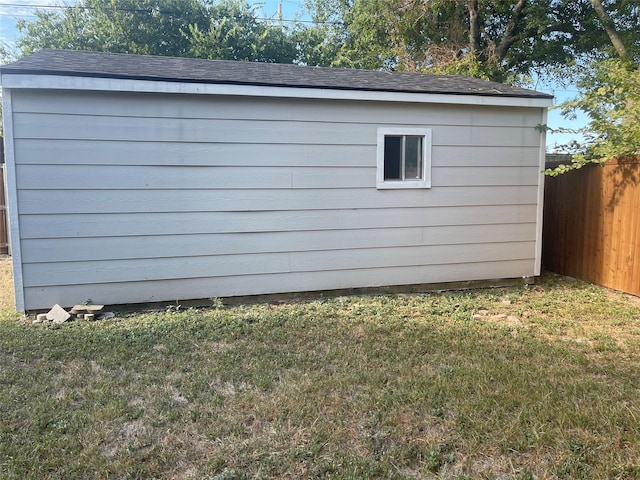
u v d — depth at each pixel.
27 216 5.11
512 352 4.05
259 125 5.65
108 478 2.36
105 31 17.84
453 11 16.73
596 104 6.75
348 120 5.93
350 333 4.60
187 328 4.73
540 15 15.58
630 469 2.41
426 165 6.25
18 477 2.34
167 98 5.36
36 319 5.05
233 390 3.31
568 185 7.43
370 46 18.31
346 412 2.98
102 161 5.24
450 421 2.87
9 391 3.29
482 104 6.26
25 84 4.79
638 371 3.65
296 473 2.41
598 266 6.82
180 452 2.58
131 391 3.28
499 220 6.64
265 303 5.87
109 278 5.40
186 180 5.50
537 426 2.79
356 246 6.14
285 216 5.86
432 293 6.37
